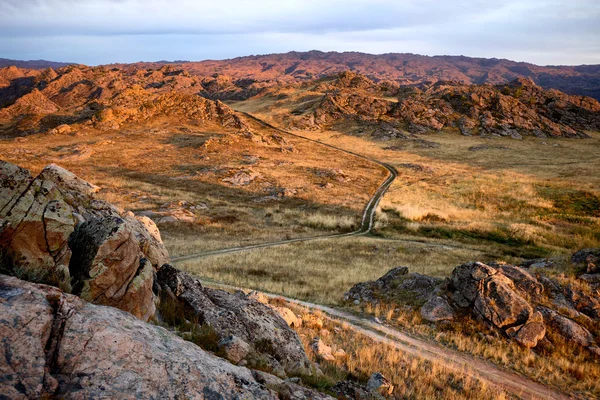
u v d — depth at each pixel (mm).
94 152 73500
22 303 4535
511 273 16938
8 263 6164
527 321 14594
